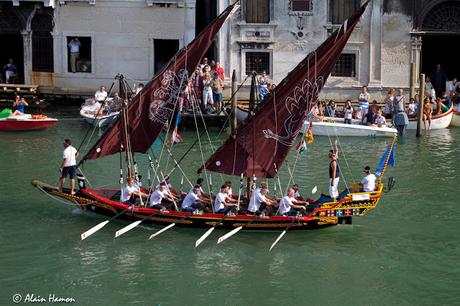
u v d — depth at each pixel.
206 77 60.44
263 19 66.62
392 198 42.44
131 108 38.16
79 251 34.00
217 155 36.78
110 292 30.03
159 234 36.09
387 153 37.28
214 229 36.19
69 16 68.75
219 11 66.31
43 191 38.56
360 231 37.03
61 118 64.50
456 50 75.12
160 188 37.09
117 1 68.50
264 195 36.19
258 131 36.53
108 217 37.78
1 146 53.62
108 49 69.25
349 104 61.12
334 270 32.50
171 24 68.81
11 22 69.06
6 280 30.97
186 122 60.44
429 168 49.44
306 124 59.56
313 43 66.94
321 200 37.34
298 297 30.02
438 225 38.03
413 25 66.94
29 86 67.88
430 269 32.75
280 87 36.12
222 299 29.66
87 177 46.28
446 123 63.53
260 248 34.62
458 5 66.81
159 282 30.98
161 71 38.41
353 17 36.25
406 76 67.44
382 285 31.17
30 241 35.09
